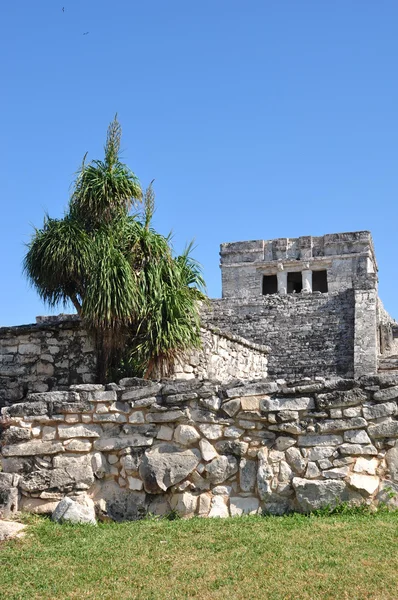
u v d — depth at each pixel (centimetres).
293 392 835
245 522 775
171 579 634
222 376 1680
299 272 4669
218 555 682
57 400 902
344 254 4494
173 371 1350
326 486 796
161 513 850
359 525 733
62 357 1375
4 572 674
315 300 2725
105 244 1333
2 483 878
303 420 825
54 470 879
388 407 800
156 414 875
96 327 1316
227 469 837
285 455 823
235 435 845
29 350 1395
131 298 1288
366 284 2697
